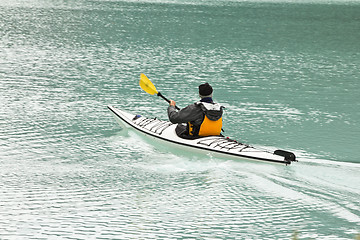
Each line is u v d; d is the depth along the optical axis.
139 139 10.23
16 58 18.98
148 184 7.89
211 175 8.23
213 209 6.93
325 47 25.62
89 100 13.31
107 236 6.14
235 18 37.84
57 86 14.80
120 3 46.31
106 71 17.33
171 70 17.92
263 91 15.02
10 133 10.31
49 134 10.38
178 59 20.27
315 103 13.68
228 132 10.70
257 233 6.23
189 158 9.12
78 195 7.41
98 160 8.99
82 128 10.88
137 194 7.47
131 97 13.83
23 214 6.72
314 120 11.88
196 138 9.19
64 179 8.05
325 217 6.63
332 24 37.12
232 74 17.56
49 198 7.27
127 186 7.80
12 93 13.70
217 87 15.38
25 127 10.77
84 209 6.92
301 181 7.71
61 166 8.65
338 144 9.95
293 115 12.31
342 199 7.12
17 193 7.43
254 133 10.70
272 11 45.38
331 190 7.42
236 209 6.92
